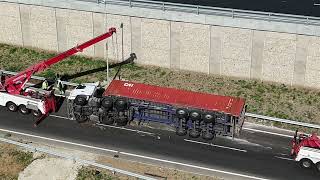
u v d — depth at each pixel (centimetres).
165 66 5531
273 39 5069
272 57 5144
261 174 4162
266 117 4759
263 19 5031
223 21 5128
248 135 4597
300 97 5038
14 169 4231
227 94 5112
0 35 6038
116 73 5475
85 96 4700
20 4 5772
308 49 4997
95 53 5712
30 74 4853
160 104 4559
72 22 5659
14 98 4838
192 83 5294
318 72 5056
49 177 4131
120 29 5503
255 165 4256
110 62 5666
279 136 4594
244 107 4672
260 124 4747
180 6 5272
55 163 4253
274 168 4228
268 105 4953
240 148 4444
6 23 5938
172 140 4541
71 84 5259
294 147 4294
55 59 4859
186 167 4231
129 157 4344
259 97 5056
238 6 6388
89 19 5575
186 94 4622
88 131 4662
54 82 5341
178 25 5300
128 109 4684
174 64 5491
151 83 5306
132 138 4566
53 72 5525
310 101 4984
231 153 4388
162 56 5494
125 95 4628
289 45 5041
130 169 4209
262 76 5259
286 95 5069
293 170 4209
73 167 4203
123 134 4619
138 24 5425
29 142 4528
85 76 5456
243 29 5112
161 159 4322
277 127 4706
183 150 4422
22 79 4859
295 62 5091
